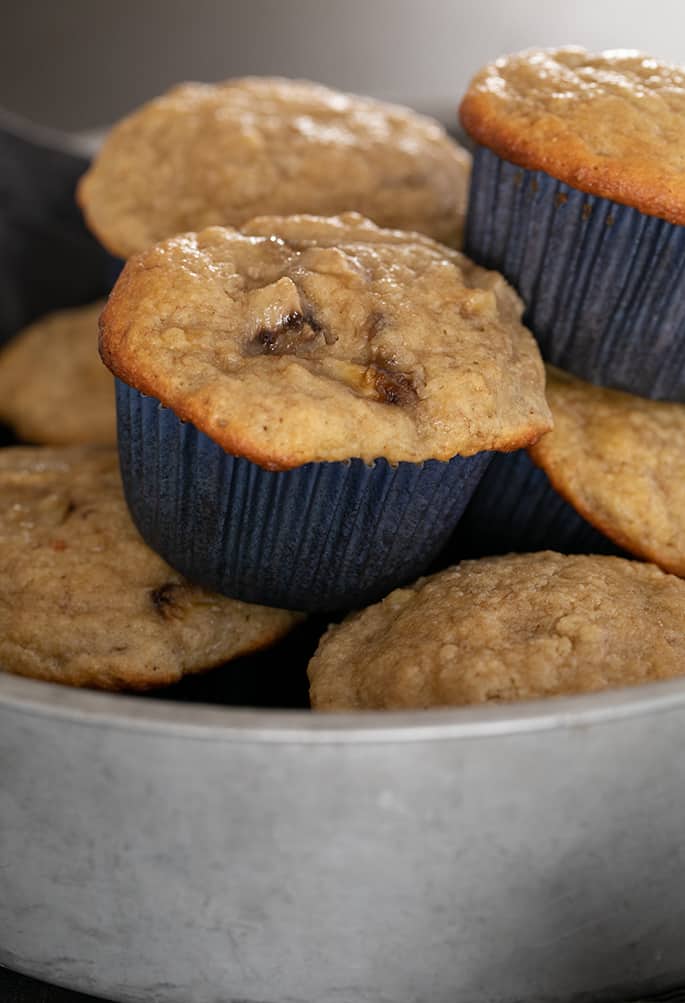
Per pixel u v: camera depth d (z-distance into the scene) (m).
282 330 0.39
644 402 0.44
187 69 0.87
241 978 0.38
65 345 0.55
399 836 0.35
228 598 0.43
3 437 0.53
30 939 0.38
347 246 0.41
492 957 0.38
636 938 0.38
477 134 0.42
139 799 0.35
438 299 0.41
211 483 0.40
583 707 0.34
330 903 0.36
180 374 0.39
